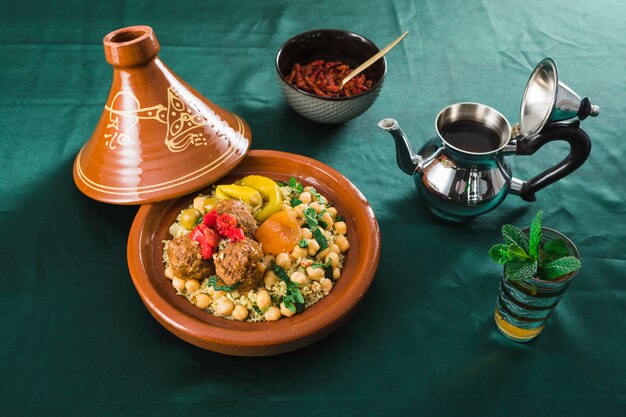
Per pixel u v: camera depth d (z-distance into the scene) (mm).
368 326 1275
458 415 1140
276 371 1190
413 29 2059
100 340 1236
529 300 1115
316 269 1233
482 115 1367
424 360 1222
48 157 1619
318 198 1399
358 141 1683
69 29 1990
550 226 1478
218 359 1206
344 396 1158
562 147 1681
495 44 2008
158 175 1374
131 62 1327
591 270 1386
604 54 1973
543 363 1221
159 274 1279
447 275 1375
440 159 1336
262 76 1877
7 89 1790
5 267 1367
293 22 2072
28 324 1262
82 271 1362
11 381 1167
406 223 1480
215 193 1397
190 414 1123
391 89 1842
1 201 1502
